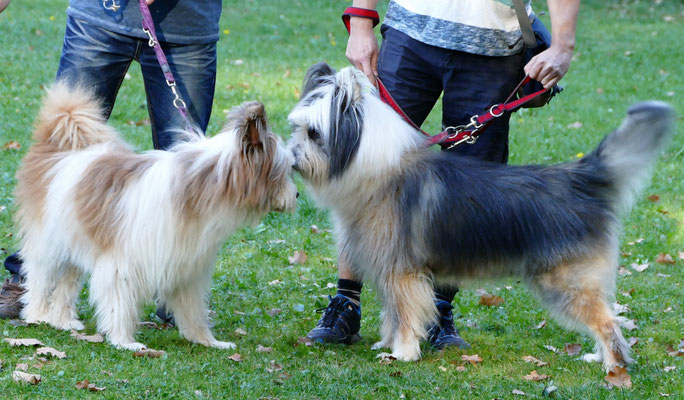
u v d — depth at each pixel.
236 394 3.38
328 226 6.46
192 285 3.95
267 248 5.88
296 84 11.05
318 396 3.45
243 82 10.88
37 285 4.09
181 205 3.58
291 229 6.29
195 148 3.64
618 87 12.16
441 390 3.62
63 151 4.01
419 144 3.97
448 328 4.37
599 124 10.12
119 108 8.97
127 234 3.66
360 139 3.75
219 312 4.66
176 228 3.61
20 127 8.02
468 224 3.82
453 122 4.25
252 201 3.54
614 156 3.85
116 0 4.12
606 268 3.86
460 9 4.04
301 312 4.77
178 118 4.33
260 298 4.95
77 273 4.14
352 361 3.96
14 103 8.80
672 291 5.37
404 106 4.25
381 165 3.77
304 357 3.98
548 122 10.10
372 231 3.89
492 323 4.76
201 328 4.06
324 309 4.43
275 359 3.91
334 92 3.76
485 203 3.82
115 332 3.81
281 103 10.05
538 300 4.00
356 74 3.84
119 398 3.24
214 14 4.36
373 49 4.23
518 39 4.08
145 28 4.11
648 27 17.09
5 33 11.89
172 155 3.73
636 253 6.12
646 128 3.73
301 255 5.71
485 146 4.25
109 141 4.05
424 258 3.90
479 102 4.16
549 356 4.23
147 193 3.63
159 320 4.43
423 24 4.11
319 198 3.97
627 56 14.34
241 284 5.11
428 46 4.12
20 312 4.25
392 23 4.23
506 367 4.02
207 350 3.96
